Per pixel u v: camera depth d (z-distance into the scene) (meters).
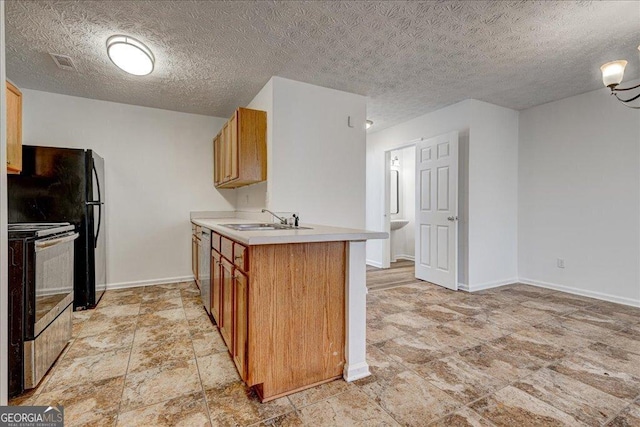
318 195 3.22
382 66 2.82
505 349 2.14
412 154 6.23
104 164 3.60
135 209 3.83
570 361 1.98
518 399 1.59
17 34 2.23
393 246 6.00
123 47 2.32
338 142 3.34
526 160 4.02
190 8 1.98
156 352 2.09
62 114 3.44
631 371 1.86
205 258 2.84
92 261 2.97
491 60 2.71
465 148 3.72
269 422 1.43
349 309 1.77
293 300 1.66
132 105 3.78
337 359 1.78
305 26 2.20
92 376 1.80
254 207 3.60
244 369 1.62
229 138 3.32
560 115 3.68
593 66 2.82
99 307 3.01
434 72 2.94
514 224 4.08
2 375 0.87
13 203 2.70
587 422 1.43
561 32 2.28
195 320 2.68
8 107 2.11
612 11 2.02
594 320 2.70
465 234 3.74
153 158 3.91
